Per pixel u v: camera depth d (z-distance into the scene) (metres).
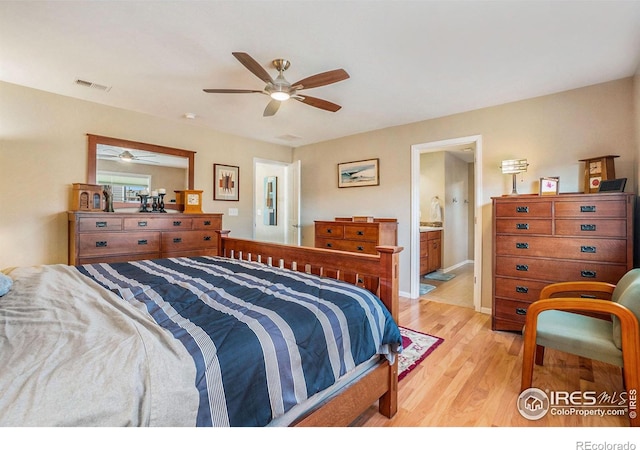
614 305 1.52
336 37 1.99
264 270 1.98
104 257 2.95
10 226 2.78
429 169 5.84
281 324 1.14
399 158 4.01
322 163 4.94
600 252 2.33
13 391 0.67
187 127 4.00
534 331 1.76
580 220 2.41
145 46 2.12
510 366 2.15
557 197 2.50
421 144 3.79
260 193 5.92
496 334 2.73
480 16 1.76
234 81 2.68
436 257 5.58
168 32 1.95
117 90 2.90
